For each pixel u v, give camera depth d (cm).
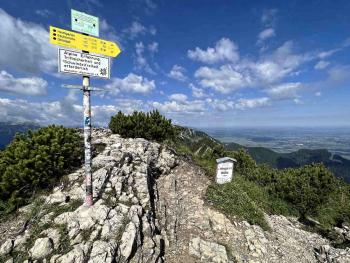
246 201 1196
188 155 1634
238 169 2269
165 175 1257
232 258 822
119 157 1079
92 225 689
